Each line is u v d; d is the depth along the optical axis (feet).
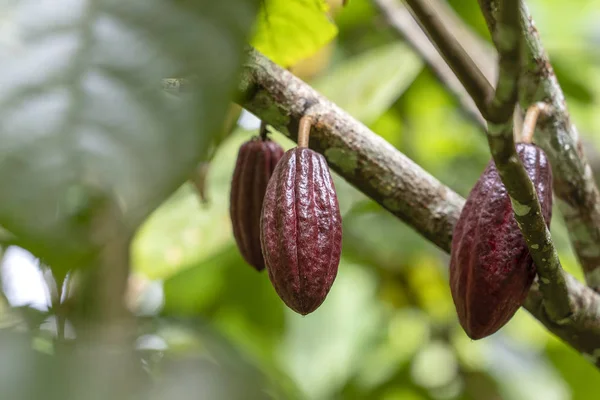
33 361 4.32
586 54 11.80
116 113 3.91
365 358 10.48
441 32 4.53
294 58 5.73
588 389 10.57
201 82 3.97
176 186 3.90
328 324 9.61
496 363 10.72
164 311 10.05
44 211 3.76
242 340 7.03
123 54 3.96
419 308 11.13
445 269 10.90
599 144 10.57
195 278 9.95
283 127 5.52
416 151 10.65
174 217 7.66
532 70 5.82
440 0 9.02
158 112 3.93
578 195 6.00
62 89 3.91
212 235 7.64
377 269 10.77
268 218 5.01
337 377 9.29
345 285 9.97
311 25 5.56
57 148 3.85
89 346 4.50
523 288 5.15
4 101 3.87
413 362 10.82
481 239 5.11
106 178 3.86
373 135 5.64
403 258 10.27
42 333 4.63
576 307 5.62
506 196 5.13
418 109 10.74
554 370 10.74
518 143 5.33
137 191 3.87
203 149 3.93
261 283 9.95
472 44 8.73
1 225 3.73
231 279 10.00
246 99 5.47
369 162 5.62
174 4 4.01
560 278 5.32
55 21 3.97
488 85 4.60
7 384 4.26
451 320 11.14
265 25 5.57
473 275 5.11
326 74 9.81
